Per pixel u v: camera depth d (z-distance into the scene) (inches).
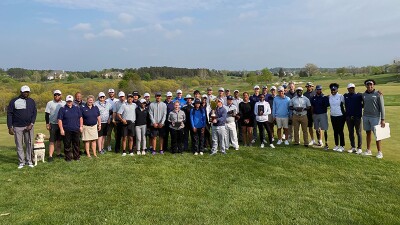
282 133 553.0
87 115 402.6
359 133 419.2
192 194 279.9
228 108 445.7
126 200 262.5
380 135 391.5
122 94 429.1
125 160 391.2
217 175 336.8
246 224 221.0
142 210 241.1
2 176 327.6
